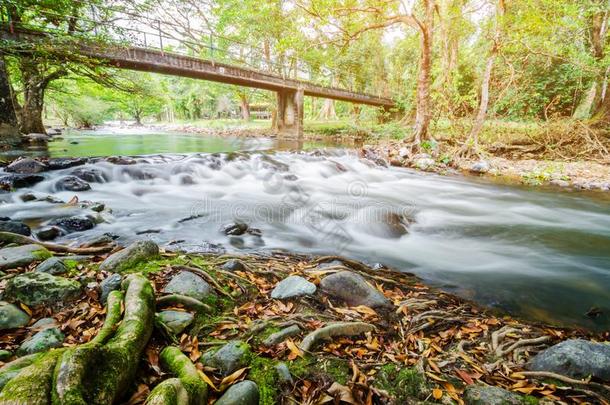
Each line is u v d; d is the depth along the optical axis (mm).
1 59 10227
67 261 2980
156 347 1960
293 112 21375
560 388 1842
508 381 1937
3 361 1739
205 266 3191
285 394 1737
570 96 16062
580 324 2877
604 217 6598
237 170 8570
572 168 10883
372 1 10891
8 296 2264
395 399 1763
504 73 14008
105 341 1681
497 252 4621
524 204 7543
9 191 5504
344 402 1692
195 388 1538
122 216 5090
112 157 7859
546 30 10672
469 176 10609
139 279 2400
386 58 27406
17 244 3273
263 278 3131
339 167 10422
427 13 11844
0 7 8891
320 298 2799
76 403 1198
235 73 16609
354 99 23078
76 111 25438
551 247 4879
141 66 13133
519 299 3287
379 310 2701
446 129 16266
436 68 14922
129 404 1479
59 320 2131
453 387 1857
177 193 6738
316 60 24047
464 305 3016
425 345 2268
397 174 10633
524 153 13281
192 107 44062
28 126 14523
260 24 21656
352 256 4156
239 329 2287
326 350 2115
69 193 6000
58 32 9609
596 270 4074
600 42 13125
